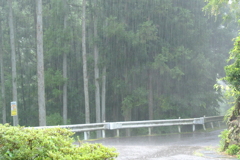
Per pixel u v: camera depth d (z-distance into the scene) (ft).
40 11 67.77
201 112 102.89
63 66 95.61
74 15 101.55
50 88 100.12
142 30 80.79
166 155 36.96
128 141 54.13
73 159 14.73
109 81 100.22
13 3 104.58
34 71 108.06
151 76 96.22
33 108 108.88
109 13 89.51
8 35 103.91
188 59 90.33
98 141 53.93
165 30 91.09
